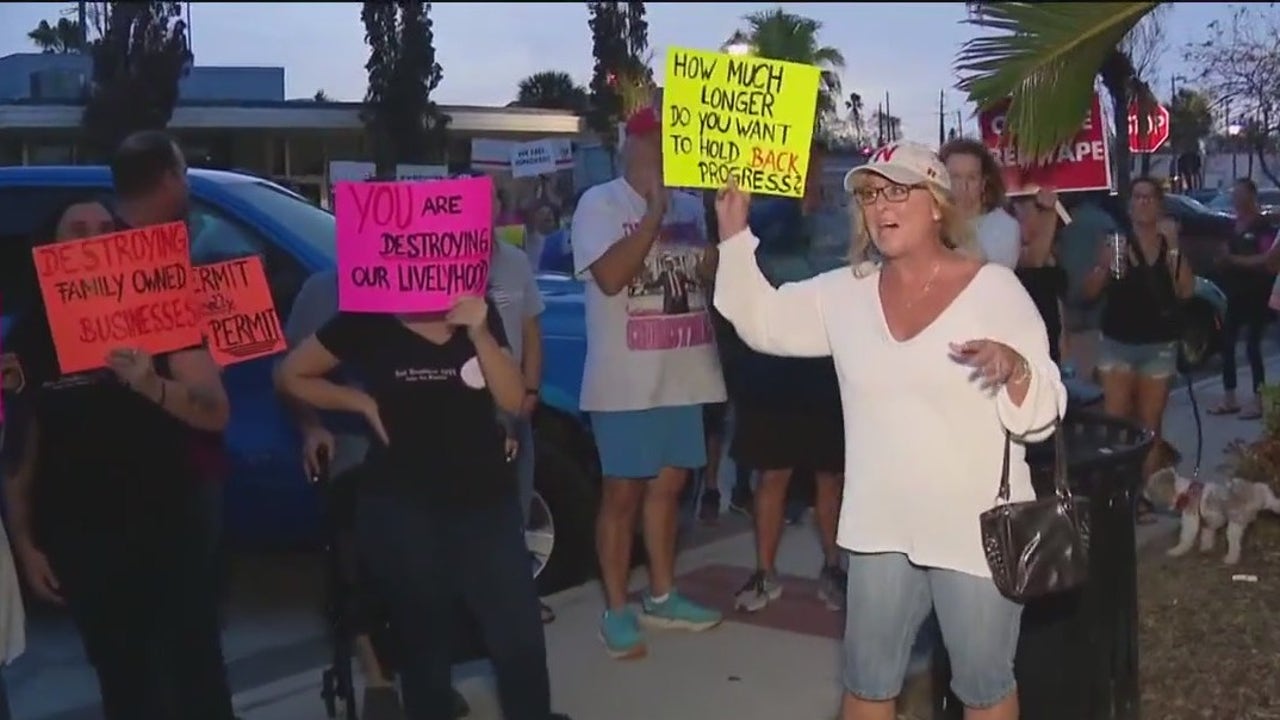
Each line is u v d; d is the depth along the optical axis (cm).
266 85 2336
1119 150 729
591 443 657
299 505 613
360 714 500
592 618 609
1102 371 792
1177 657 535
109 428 368
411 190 374
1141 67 1089
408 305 379
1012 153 587
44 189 620
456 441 392
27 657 613
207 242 612
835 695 515
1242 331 1662
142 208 375
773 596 620
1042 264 629
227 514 624
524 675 400
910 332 340
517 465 524
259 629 645
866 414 349
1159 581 642
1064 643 411
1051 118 465
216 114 2138
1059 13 445
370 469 400
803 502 737
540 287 739
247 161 2255
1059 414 334
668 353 542
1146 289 773
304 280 602
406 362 391
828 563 619
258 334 402
